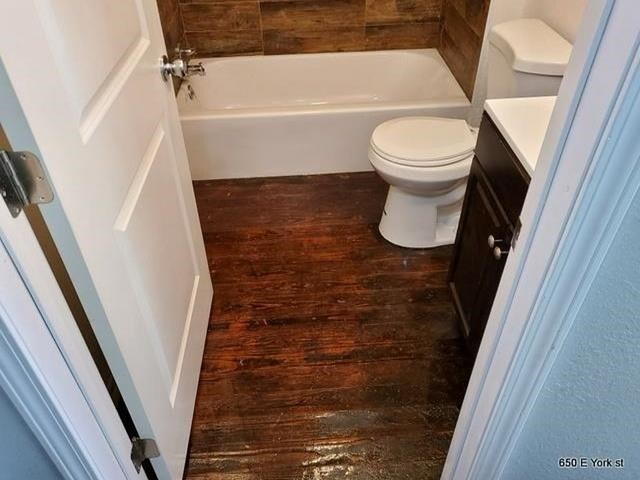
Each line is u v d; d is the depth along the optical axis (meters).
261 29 2.82
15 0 0.62
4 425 0.77
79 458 0.90
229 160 2.57
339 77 2.96
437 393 1.60
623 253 0.63
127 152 1.01
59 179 0.72
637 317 0.68
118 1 0.99
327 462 1.43
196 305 1.59
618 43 0.50
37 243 0.74
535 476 0.99
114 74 0.96
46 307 0.75
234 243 2.21
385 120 2.48
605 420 0.82
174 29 2.61
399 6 2.78
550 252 0.66
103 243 0.88
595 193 0.58
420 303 1.91
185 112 2.45
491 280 1.38
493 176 1.34
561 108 0.61
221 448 1.46
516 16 2.10
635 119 0.52
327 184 2.57
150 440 1.14
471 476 1.05
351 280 2.01
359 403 1.58
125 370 0.99
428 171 1.86
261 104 2.96
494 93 1.87
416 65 2.88
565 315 0.70
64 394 0.82
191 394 1.49
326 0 2.74
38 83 0.67
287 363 1.69
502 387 0.85
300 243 2.20
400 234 2.14
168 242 1.28
